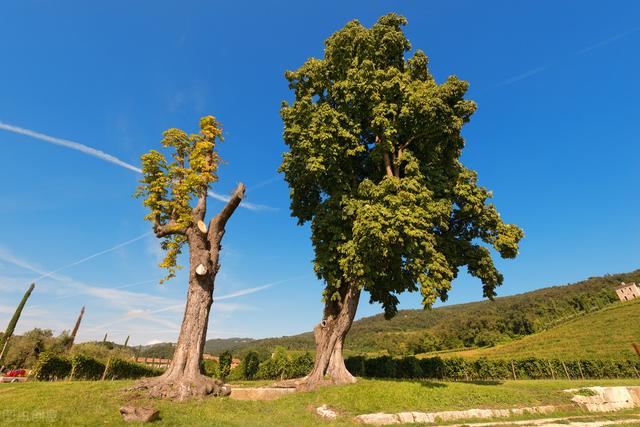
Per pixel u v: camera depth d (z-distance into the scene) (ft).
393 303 72.13
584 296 326.24
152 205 54.70
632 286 321.73
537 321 291.99
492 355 225.35
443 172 67.00
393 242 48.06
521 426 37.11
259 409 43.14
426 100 55.88
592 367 112.88
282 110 66.13
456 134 63.00
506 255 67.05
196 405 40.16
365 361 89.56
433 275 51.96
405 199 51.06
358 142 64.13
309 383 54.60
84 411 33.17
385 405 44.39
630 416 45.55
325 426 37.37
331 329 59.21
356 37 62.64
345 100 60.85
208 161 57.88
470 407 44.70
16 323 144.97
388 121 58.13
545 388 58.49
